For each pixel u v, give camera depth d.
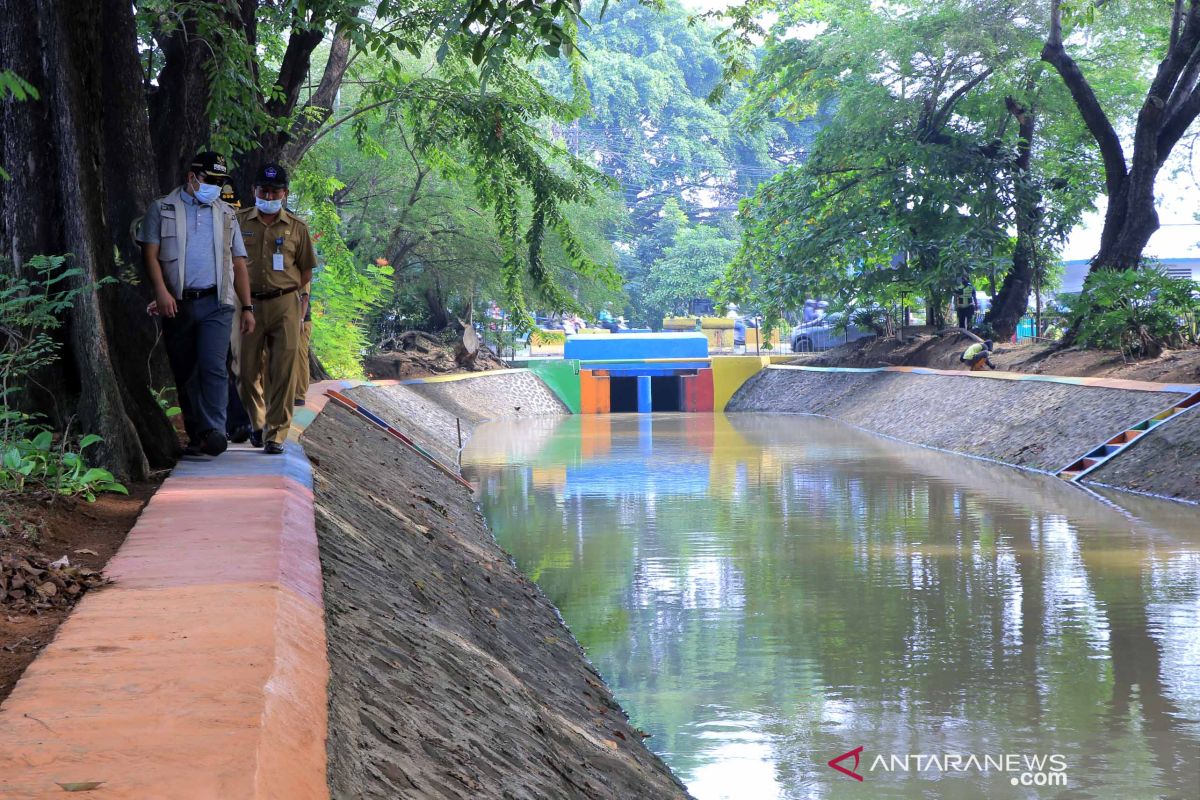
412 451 21.56
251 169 19.45
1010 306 38.16
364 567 8.06
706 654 10.95
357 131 27.75
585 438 36.31
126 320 9.96
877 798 7.45
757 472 25.44
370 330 44.78
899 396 37.34
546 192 26.64
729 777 7.88
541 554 16.05
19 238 9.30
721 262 79.62
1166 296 27.92
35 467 8.21
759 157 94.06
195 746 3.67
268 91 16.98
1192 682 9.77
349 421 18.67
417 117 26.83
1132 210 29.64
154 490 9.01
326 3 14.02
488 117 25.31
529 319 29.11
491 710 6.57
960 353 36.94
